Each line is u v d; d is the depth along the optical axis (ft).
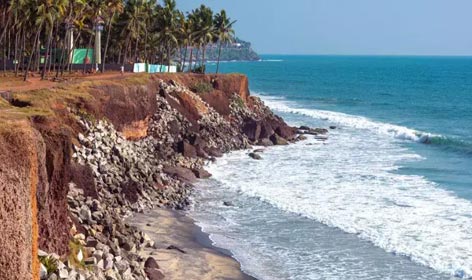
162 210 132.16
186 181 159.63
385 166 188.14
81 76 222.89
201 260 101.60
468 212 131.03
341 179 166.91
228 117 242.37
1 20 237.66
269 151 216.74
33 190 66.59
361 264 101.35
